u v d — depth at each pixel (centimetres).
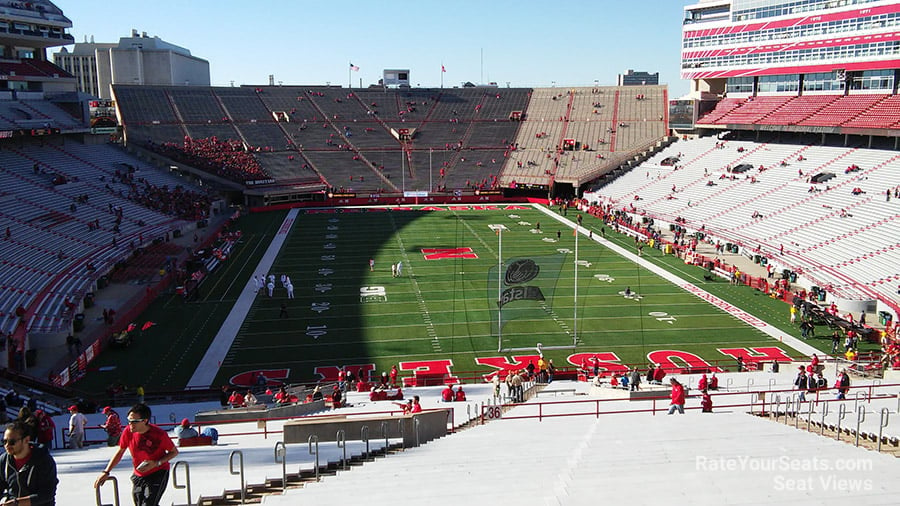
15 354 2872
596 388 2414
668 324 3584
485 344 3309
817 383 2220
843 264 4150
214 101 9019
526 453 1345
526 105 9775
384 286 4347
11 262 3909
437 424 1741
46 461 742
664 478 1041
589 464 1172
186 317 3741
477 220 6906
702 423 1639
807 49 6488
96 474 1206
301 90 9725
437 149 8988
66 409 2350
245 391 2670
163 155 7631
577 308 3862
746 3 7075
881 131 5384
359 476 1167
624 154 8225
